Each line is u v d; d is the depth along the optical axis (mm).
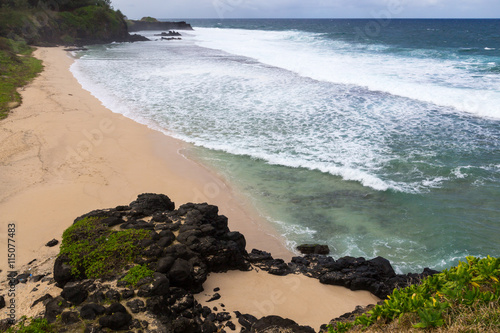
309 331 6336
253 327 6562
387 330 4637
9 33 53188
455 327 4168
